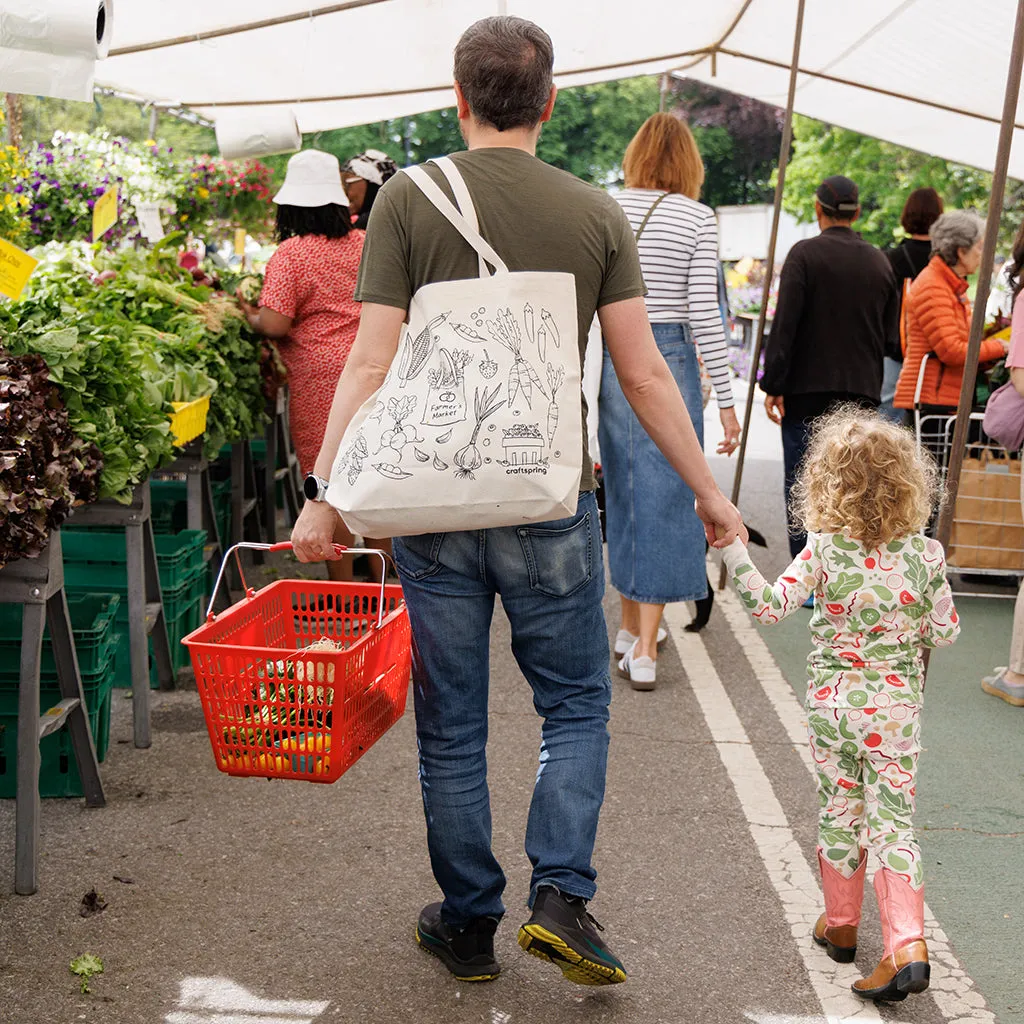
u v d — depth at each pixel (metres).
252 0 6.18
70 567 5.09
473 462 2.54
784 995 3.09
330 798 4.20
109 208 6.16
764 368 6.65
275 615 3.54
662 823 4.06
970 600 7.20
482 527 2.64
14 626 4.10
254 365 6.32
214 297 6.37
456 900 3.02
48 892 3.52
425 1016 2.96
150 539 4.93
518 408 2.55
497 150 2.69
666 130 5.36
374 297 2.65
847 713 3.12
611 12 7.26
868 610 3.10
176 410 4.82
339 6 6.40
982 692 5.55
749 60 8.25
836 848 3.21
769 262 6.75
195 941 3.28
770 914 3.49
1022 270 5.27
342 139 35.09
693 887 3.63
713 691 5.43
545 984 3.11
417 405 2.56
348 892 3.55
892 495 3.06
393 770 4.45
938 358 7.37
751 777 4.47
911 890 3.02
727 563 3.13
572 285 2.62
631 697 5.33
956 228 7.25
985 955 3.31
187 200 9.41
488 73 2.67
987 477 7.02
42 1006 2.97
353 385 2.68
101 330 4.50
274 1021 2.92
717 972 3.19
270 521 7.63
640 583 5.34
